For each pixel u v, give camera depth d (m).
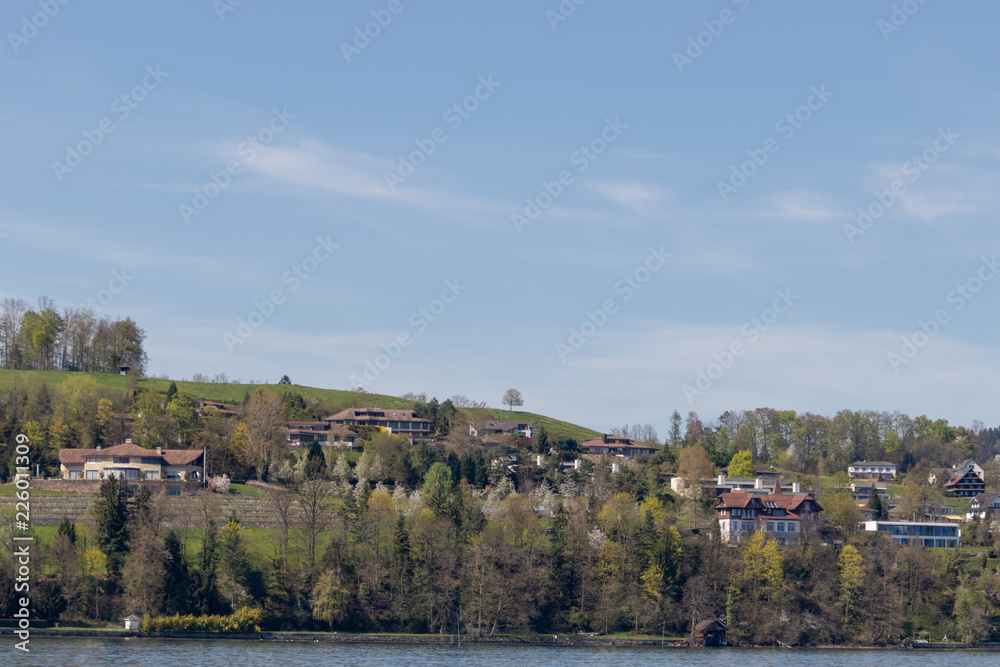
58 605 175.88
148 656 151.62
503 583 196.25
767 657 181.88
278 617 184.50
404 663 156.25
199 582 181.88
